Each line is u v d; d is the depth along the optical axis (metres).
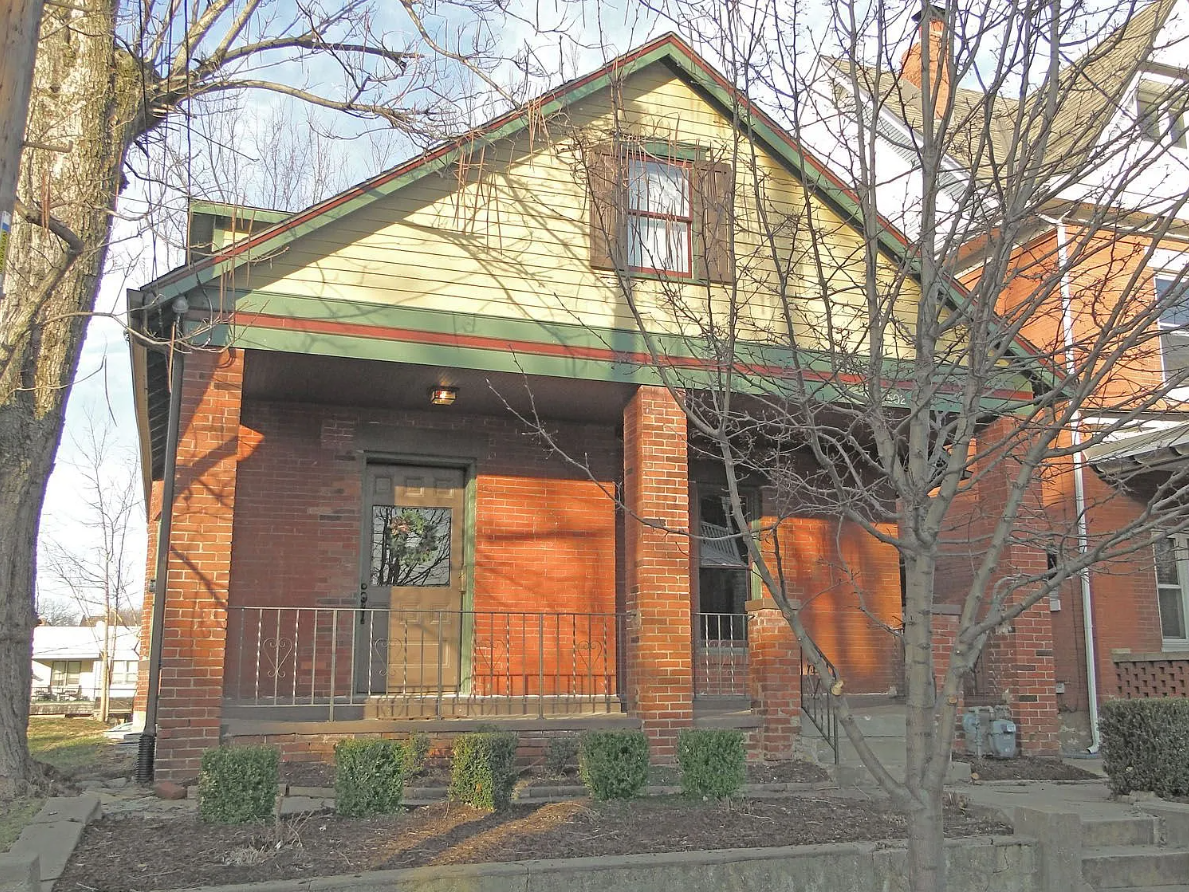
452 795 7.47
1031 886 6.86
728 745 7.91
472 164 9.62
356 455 10.93
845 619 12.50
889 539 4.15
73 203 7.40
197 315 8.68
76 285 7.54
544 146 10.11
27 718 7.32
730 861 6.18
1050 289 4.31
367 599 10.91
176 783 7.90
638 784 7.75
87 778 8.84
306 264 9.20
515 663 11.09
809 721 10.54
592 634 11.39
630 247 10.13
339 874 5.62
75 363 7.68
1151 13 9.38
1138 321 3.95
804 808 7.74
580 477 11.66
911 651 4.05
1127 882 7.46
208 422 8.56
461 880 5.61
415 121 9.38
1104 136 9.58
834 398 8.05
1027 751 11.00
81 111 7.52
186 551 8.31
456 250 9.66
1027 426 4.09
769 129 10.41
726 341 5.44
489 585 11.14
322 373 9.73
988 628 3.95
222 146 9.24
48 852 5.80
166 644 8.14
